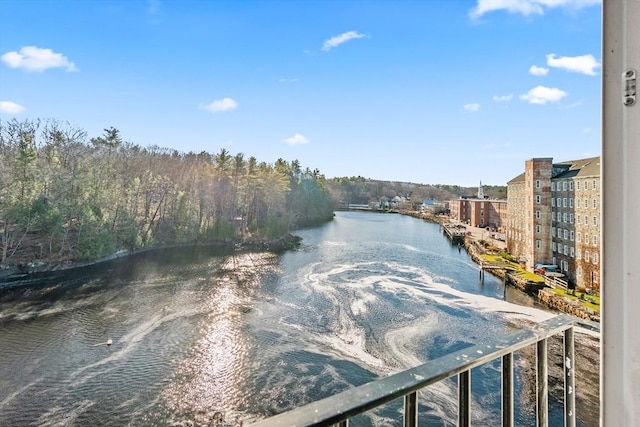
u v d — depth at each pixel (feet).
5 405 28.04
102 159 87.15
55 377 31.96
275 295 56.44
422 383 2.47
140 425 26.14
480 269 76.13
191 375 32.55
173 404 28.40
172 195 99.45
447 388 28.99
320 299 54.65
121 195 85.81
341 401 2.18
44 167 70.85
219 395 29.58
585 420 22.63
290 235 122.21
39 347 37.47
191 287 59.98
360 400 2.19
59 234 69.26
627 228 1.96
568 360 3.70
